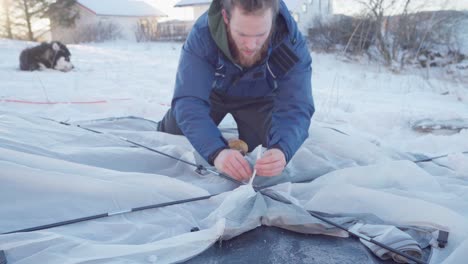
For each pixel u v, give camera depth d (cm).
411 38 1047
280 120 226
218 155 207
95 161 238
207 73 225
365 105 528
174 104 228
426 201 190
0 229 164
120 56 1211
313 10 1619
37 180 184
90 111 451
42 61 796
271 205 189
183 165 246
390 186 221
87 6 2812
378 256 163
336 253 166
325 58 1188
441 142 340
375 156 280
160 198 195
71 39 2661
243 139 292
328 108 495
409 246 158
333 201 197
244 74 232
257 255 163
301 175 238
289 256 163
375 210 191
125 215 183
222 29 205
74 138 272
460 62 968
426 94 655
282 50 221
